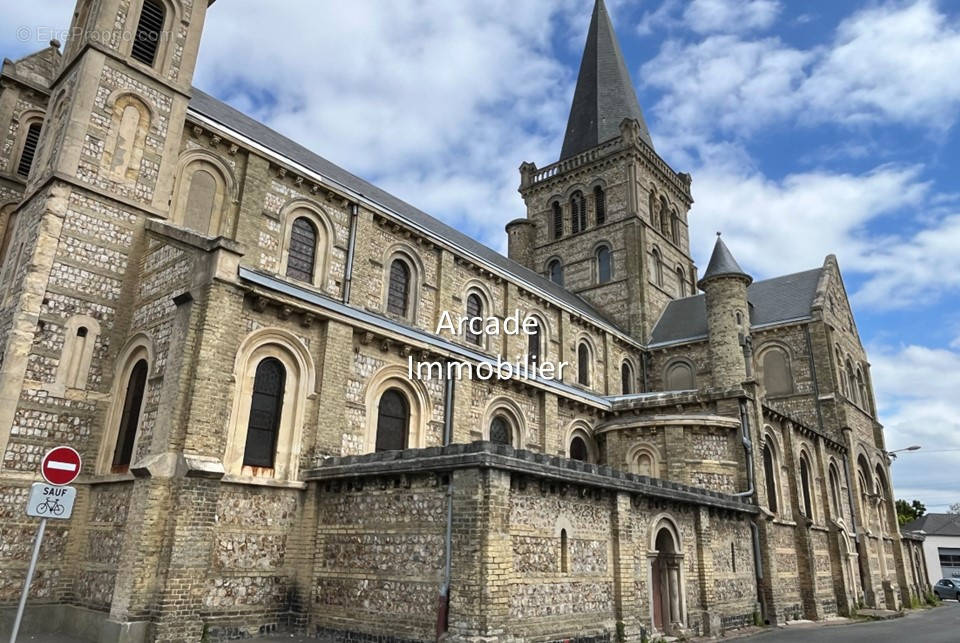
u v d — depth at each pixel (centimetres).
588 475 1627
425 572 1412
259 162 2116
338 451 1756
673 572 1923
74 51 1984
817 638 1975
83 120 1758
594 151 4703
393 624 1428
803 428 3066
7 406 1505
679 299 4459
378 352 1983
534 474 1468
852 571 3231
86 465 1623
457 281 2755
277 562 1605
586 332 3484
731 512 2288
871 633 2148
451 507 1401
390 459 1552
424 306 2564
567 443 2700
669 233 4756
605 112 4988
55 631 1484
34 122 2417
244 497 1570
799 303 3828
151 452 1454
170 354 1520
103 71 1828
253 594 1538
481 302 2895
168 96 1950
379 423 1972
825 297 3759
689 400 2689
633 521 1791
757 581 2366
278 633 1552
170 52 1991
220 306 1542
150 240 1784
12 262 1769
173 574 1329
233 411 1597
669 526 1941
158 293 1681
